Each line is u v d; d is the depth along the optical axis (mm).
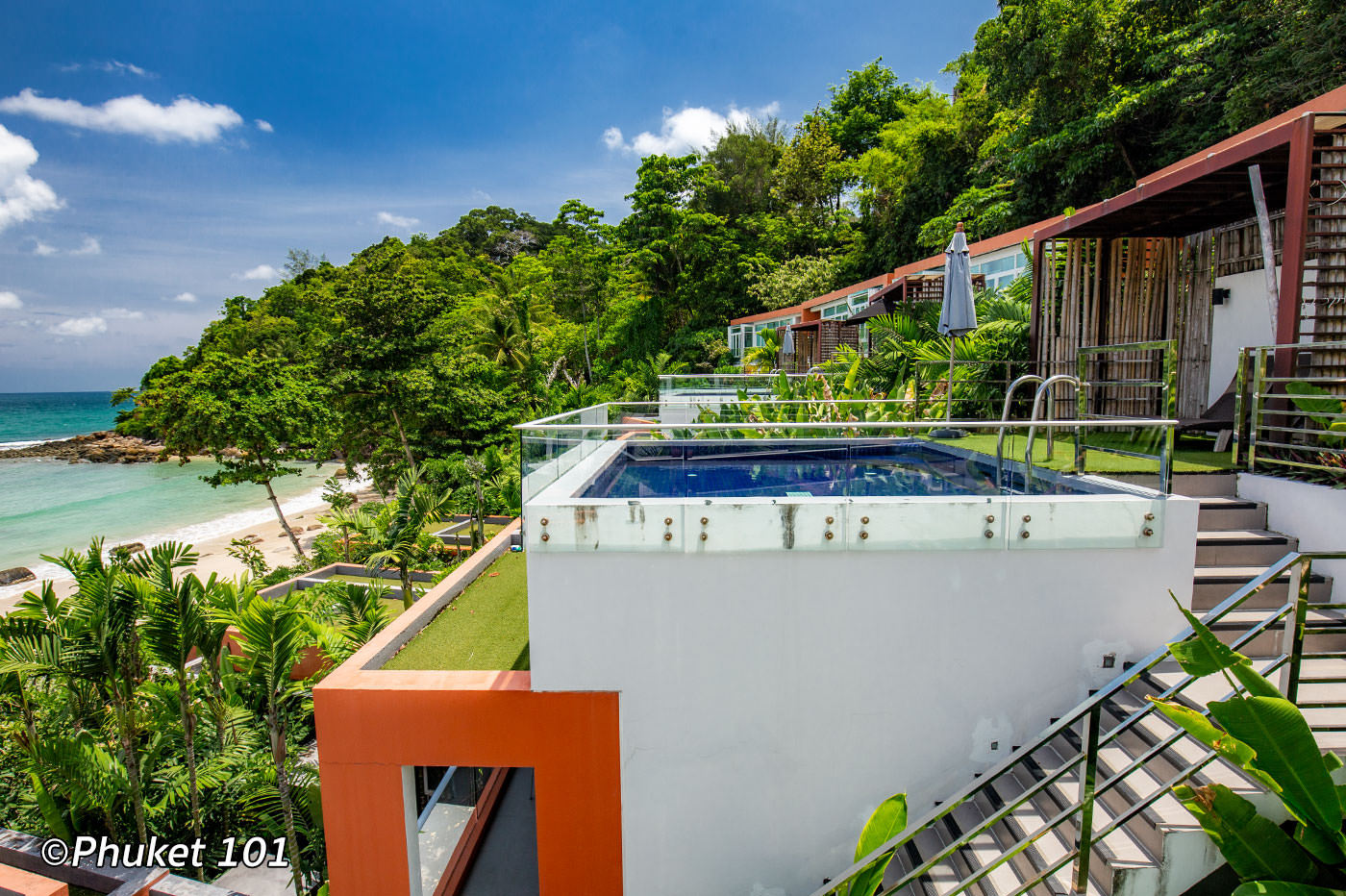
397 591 14477
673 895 5121
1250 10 17422
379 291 25312
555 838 5105
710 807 5016
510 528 10398
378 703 5020
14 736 9414
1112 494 5129
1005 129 25859
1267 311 8227
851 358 13945
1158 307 9484
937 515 4746
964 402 10219
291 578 17859
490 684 5031
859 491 5348
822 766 4957
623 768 4988
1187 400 9367
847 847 5035
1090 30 20266
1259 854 3189
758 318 35625
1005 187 25234
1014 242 14375
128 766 8766
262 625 7117
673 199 47469
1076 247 9688
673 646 4855
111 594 8508
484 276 60406
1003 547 4777
